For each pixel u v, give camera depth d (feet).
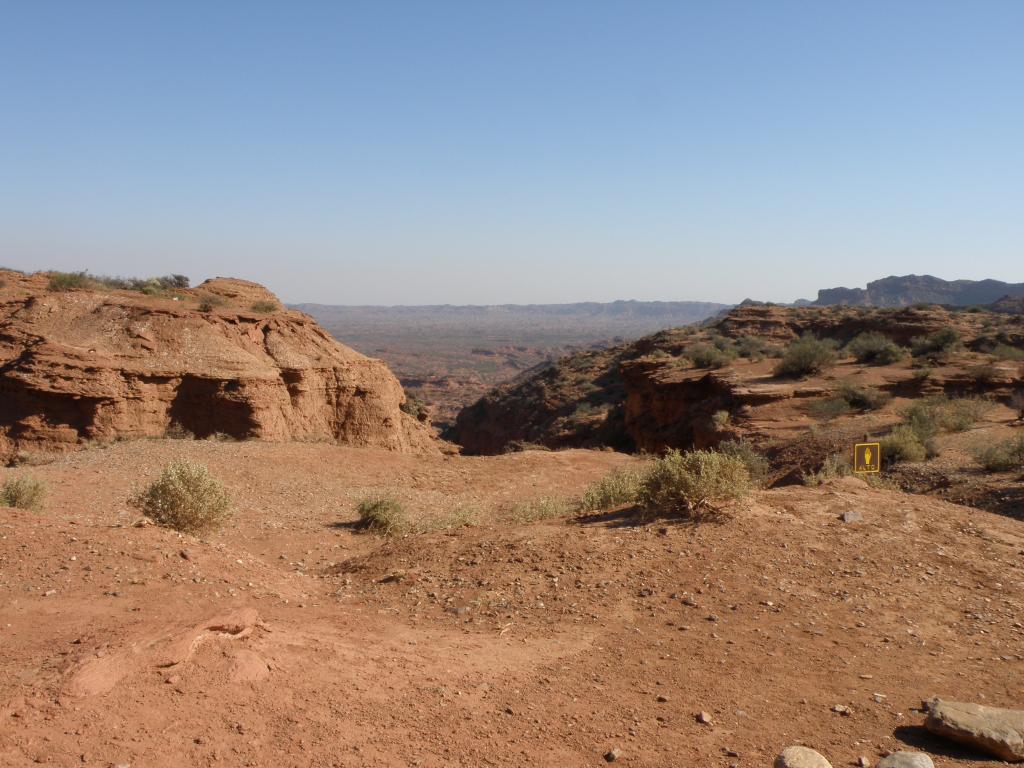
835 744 14.75
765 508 32.89
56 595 20.59
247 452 72.02
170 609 20.24
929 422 79.66
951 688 17.84
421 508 58.59
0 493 42.19
